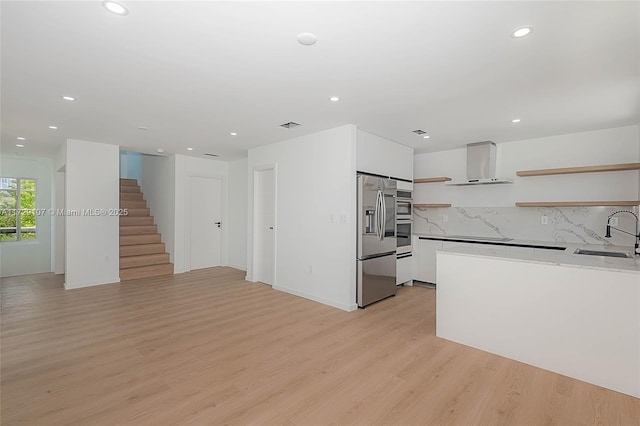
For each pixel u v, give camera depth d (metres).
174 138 4.76
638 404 2.05
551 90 2.79
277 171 4.97
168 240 6.40
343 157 4.00
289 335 3.15
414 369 2.48
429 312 3.88
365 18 1.78
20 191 6.53
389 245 4.50
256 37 1.98
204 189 6.76
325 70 2.44
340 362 2.60
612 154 4.00
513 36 1.94
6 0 1.61
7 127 4.14
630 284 2.17
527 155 4.66
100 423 1.84
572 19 1.76
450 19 1.78
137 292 4.78
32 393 2.13
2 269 6.12
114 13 1.74
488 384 2.27
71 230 4.93
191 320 3.57
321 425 1.84
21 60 2.29
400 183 4.97
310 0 1.62
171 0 1.62
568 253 2.94
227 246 7.04
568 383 2.29
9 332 3.20
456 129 4.12
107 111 3.45
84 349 2.82
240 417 1.90
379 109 3.34
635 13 1.69
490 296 2.78
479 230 5.13
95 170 5.12
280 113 3.50
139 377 2.35
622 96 2.90
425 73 2.48
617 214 3.96
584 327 2.33
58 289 4.94
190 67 2.40
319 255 4.30
